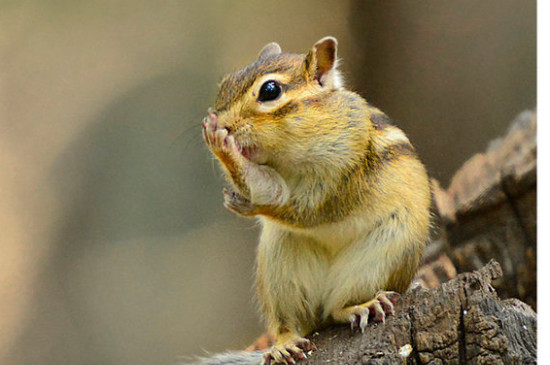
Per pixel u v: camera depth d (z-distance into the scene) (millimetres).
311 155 2479
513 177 2580
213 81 3076
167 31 3127
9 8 3119
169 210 3021
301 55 2490
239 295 2924
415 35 2822
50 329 2898
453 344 2457
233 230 2988
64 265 2984
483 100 2695
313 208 2482
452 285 2465
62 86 3111
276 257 2496
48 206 3039
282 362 2475
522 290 2572
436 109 2746
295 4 3031
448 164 2695
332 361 2465
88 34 3143
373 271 2484
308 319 2496
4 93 3080
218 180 3018
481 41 2697
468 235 2586
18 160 3064
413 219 2488
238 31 3084
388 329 2463
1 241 2959
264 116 2471
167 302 2922
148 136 3082
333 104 2480
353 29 2936
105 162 3082
